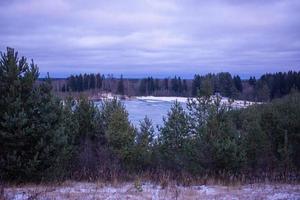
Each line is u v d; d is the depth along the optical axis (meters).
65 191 10.81
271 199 10.10
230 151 13.73
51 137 11.98
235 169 13.97
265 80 64.44
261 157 15.49
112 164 15.09
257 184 12.83
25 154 11.63
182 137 16.88
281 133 15.69
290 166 14.74
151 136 17.86
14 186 11.01
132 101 101.88
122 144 16.50
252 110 18.20
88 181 13.30
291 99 17.25
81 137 16.36
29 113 11.73
